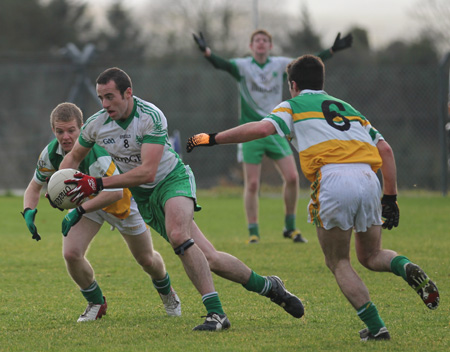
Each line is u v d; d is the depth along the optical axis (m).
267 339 12.72
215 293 13.44
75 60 47.66
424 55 76.69
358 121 13.12
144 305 16.66
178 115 59.34
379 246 13.03
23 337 13.24
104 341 12.79
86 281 14.91
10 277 20.67
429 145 59.47
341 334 13.20
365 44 89.00
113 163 14.45
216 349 11.96
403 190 51.25
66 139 14.29
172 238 13.38
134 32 100.50
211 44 89.50
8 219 36.31
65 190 12.76
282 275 20.50
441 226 31.80
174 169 14.23
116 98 13.16
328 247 12.79
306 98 13.17
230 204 43.94
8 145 63.28
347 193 12.35
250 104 28.78
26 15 98.94
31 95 70.94
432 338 12.75
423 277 12.02
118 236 30.28
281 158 27.53
